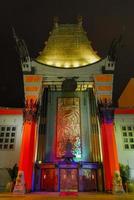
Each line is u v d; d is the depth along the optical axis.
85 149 26.61
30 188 23.05
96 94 27.00
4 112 29.20
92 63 28.08
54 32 32.72
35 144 25.73
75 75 27.72
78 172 24.86
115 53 27.61
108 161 23.45
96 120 27.84
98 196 18.19
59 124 28.16
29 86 27.17
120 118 29.16
